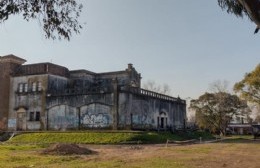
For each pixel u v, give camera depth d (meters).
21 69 61.59
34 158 23.48
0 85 61.88
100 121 51.06
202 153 27.98
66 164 20.30
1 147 33.56
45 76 58.16
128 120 49.12
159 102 58.16
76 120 53.16
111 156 25.56
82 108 52.94
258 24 8.53
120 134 43.56
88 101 52.56
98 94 51.81
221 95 77.38
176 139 49.31
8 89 61.38
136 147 35.50
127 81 61.69
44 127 56.31
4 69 62.12
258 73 53.09
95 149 33.03
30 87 59.44
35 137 46.50
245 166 19.92
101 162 21.38
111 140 41.91
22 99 59.69
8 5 10.25
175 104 64.12
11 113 60.47
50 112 56.19
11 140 46.78
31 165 19.50
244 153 28.25
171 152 28.88
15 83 60.91
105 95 51.22
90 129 51.56
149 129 53.59
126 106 49.34
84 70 62.34
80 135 44.84
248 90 55.31
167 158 23.83
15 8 10.34
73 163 20.89
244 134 88.88
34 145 37.75
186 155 26.19
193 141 48.06
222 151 30.02
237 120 91.69
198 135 60.44
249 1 8.41
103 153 28.58
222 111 77.12
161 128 57.16
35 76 59.19
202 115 78.25
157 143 41.94
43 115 56.81
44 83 58.03
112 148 34.56
